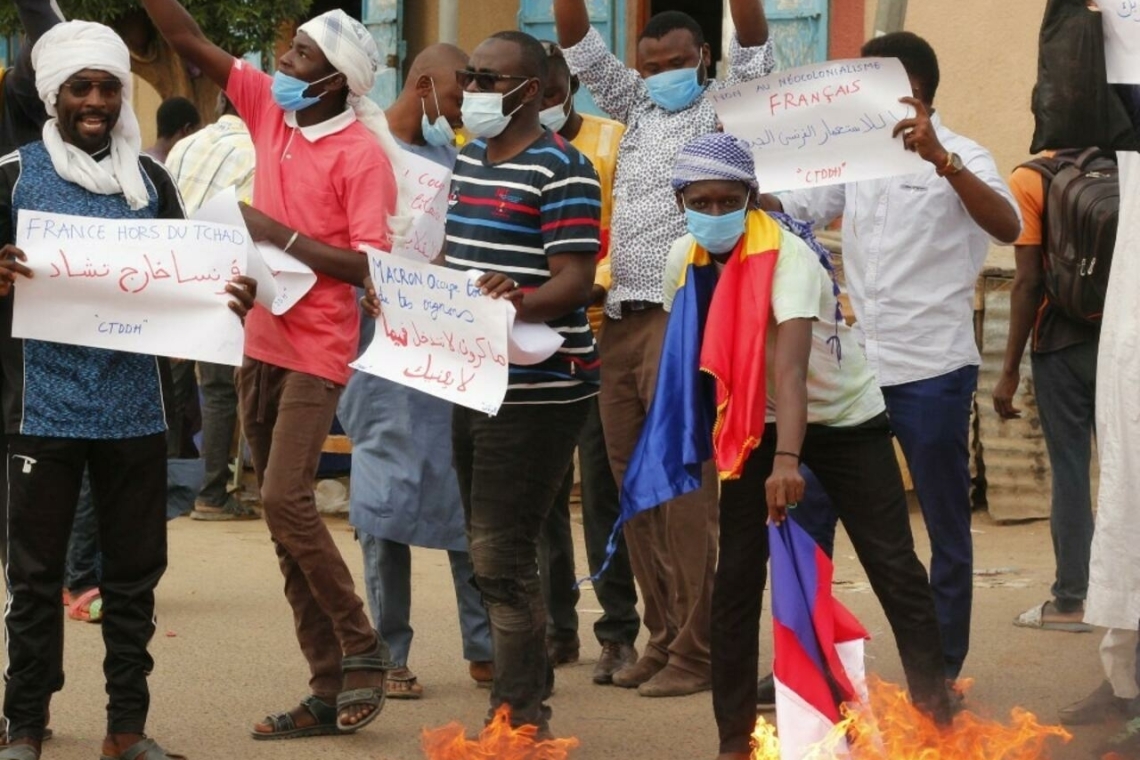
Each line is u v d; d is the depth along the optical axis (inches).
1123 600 319.0
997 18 657.0
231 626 439.2
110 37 303.1
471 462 324.5
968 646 366.3
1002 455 594.2
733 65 395.2
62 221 297.1
